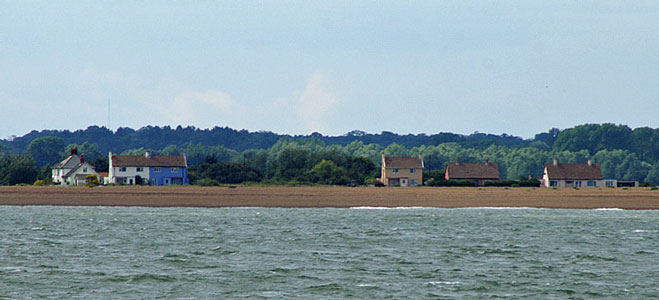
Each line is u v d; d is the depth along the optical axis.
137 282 164.25
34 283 162.88
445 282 164.62
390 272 176.38
